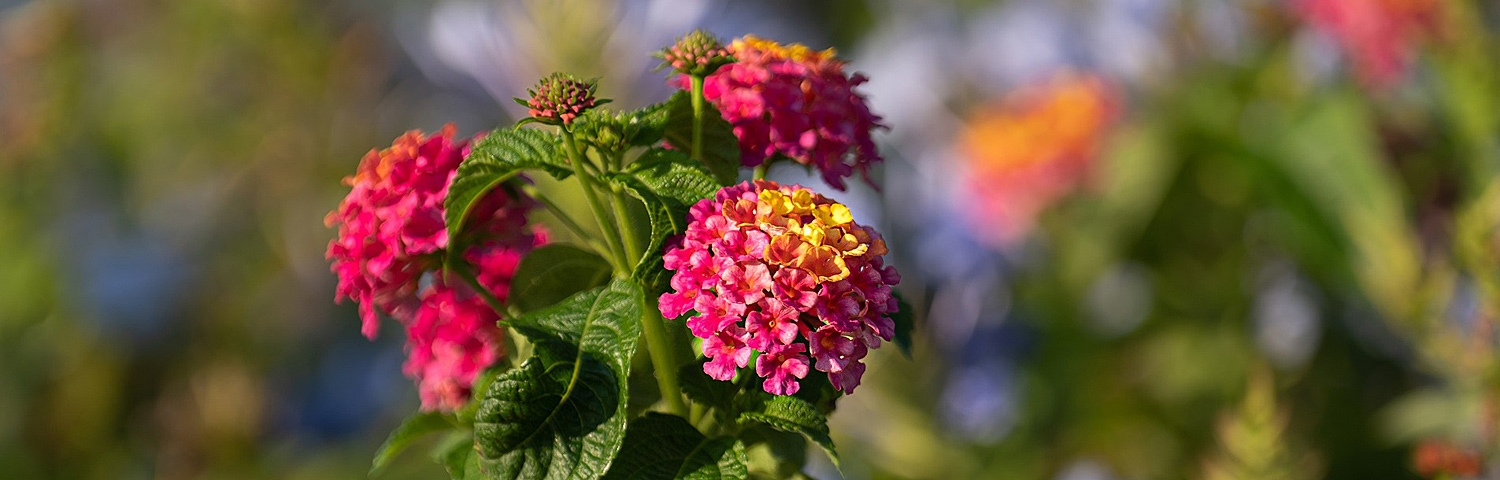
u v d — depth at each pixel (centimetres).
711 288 42
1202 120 82
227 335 115
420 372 47
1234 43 87
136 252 121
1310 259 79
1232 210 84
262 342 116
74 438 110
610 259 46
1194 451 81
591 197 43
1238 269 85
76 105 121
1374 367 82
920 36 108
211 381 103
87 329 115
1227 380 82
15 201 119
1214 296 85
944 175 99
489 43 79
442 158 45
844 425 80
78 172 122
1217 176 84
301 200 114
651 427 43
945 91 103
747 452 45
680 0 76
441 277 46
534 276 45
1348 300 82
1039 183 90
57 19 119
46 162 120
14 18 124
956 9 108
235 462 101
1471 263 63
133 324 117
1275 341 82
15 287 115
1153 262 87
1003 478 81
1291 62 84
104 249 121
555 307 42
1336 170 76
